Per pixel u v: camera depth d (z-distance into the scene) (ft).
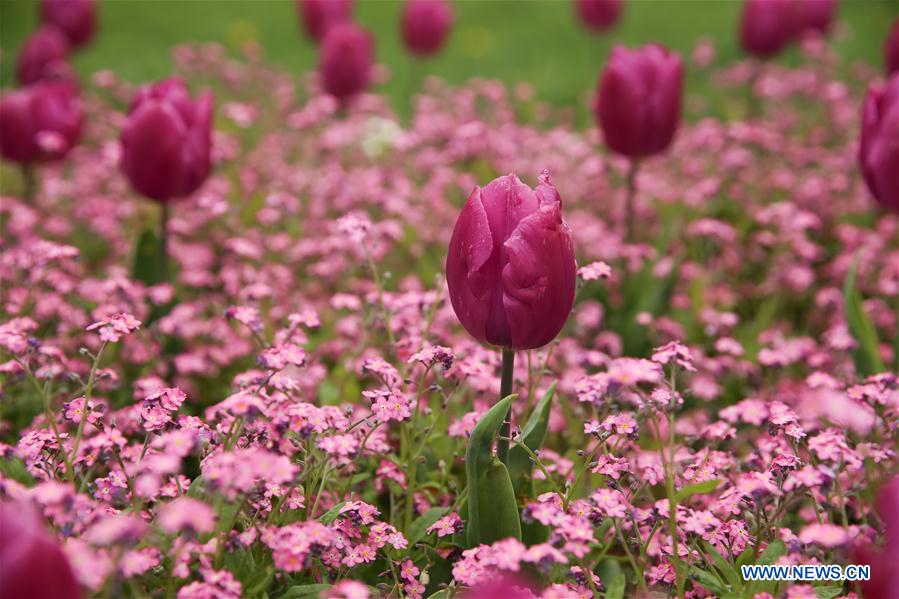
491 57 36.45
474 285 7.61
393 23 43.93
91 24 25.21
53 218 16.46
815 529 6.83
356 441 7.56
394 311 11.01
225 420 8.32
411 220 16.21
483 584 6.96
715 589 7.81
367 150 21.47
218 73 27.96
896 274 14.98
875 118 11.57
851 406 8.13
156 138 12.16
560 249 7.48
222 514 7.57
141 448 8.30
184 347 12.66
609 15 29.22
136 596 6.86
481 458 7.51
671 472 8.19
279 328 13.44
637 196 19.48
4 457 8.18
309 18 27.45
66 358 11.89
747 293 15.97
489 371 10.32
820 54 26.27
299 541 7.02
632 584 9.09
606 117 14.29
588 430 8.29
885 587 6.50
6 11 42.24
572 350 12.50
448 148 19.89
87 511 6.81
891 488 6.47
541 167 19.66
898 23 17.63
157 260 13.15
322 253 15.35
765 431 10.67
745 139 19.49
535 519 7.80
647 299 13.74
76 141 16.79
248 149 23.00
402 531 9.04
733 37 38.24
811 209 18.13
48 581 4.86
